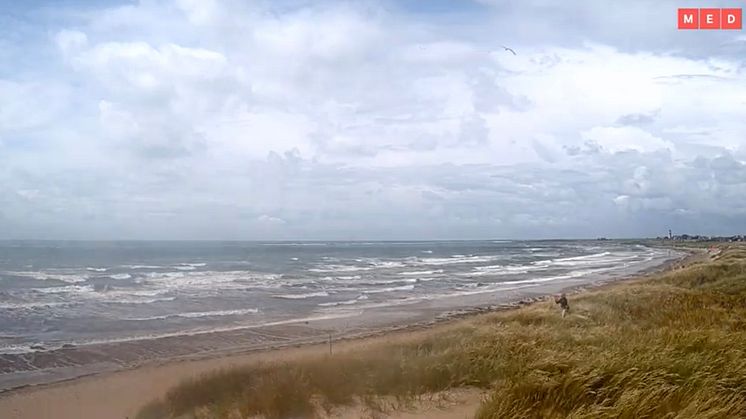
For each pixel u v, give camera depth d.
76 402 11.94
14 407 11.68
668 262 70.06
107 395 12.41
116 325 22.06
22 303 27.92
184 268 55.06
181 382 11.59
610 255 97.19
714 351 8.42
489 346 11.02
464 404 7.99
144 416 10.06
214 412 8.88
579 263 70.88
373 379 9.27
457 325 19.52
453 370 9.35
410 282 42.41
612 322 15.02
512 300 31.08
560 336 11.98
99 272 48.75
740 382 7.07
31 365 15.52
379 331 21.03
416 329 21.23
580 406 6.40
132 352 17.25
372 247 147.75
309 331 21.23
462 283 41.91
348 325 22.58
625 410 5.91
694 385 6.86
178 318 23.98
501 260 78.31
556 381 7.23
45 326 21.62
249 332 20.88
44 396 12.43
